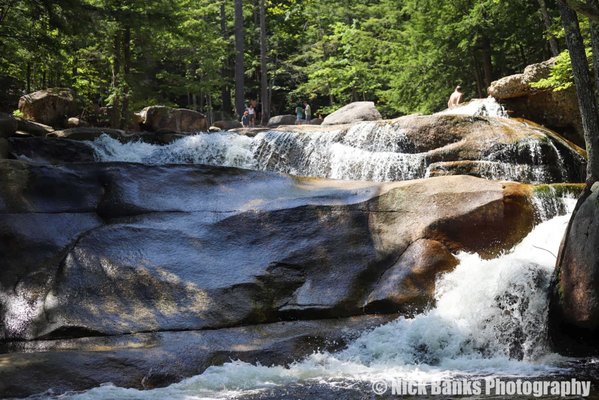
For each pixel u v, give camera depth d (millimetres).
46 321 9406
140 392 7699
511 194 11492
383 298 10297
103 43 22953
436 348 9398
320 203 11461
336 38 34969
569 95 17531
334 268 10648
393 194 11672
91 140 15656
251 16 43531
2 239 10344
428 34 26906
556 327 9523
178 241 10633
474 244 11164
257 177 12305
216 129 20531
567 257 9547
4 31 18016
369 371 8656
